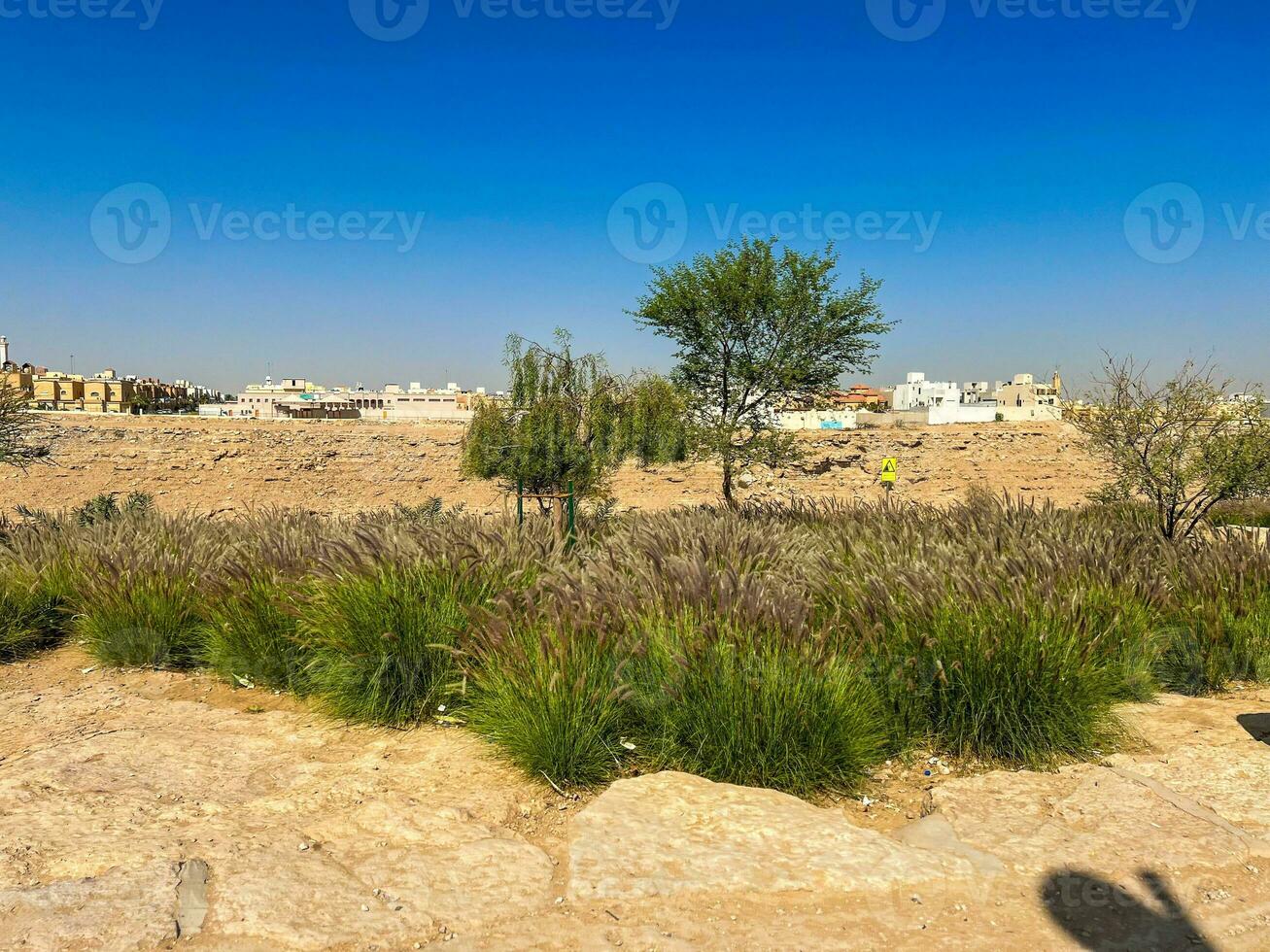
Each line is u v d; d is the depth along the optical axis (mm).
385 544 6828
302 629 6156
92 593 7379
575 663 4754
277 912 2996
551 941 2889
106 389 100062
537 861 3477
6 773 4445
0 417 12609
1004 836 3730
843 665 4855
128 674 6812
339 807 4055
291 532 8609
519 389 12547
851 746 4477
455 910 3074
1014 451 50844
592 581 6305
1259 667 6516
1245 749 4852
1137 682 5941
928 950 2844
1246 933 2965
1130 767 4617
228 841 3559
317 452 47781
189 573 7504
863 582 6266
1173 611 6965
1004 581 6133
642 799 4027
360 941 2867
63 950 2752
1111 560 7289
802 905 3133
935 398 89250
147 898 3064
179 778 4434
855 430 51688
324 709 5793
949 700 5035
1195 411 10891
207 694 6297
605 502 15000
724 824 3764
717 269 17656
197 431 47688
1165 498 11266
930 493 45719
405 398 112938
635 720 4805
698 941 2891
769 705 4477
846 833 3688
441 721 5480
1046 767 4695
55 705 5926
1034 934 2953
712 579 5797
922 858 3504
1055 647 4980
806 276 17453
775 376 17125
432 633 5758
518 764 4602
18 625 7508
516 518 11000
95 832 3650
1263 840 3670
